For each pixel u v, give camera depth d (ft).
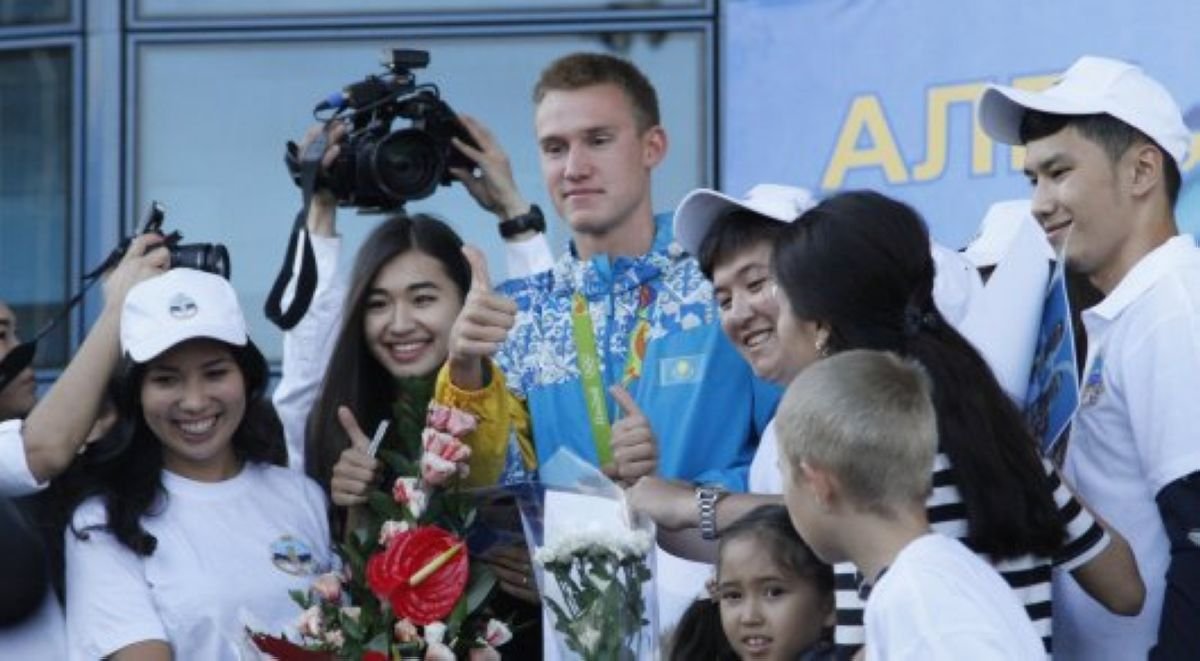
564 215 23.32
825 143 30.66
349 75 33.83
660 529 19.92
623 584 18.74
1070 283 20.79
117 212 34.04
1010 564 17.02
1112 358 19.35
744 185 31.53
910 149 29.84
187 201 34.01
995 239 21.89
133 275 21.95
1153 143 19.60
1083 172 19.56
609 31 33.14
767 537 18.86
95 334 21.49
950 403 16.90
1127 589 18.01
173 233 22.57
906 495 15.80
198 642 20.77
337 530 21.98
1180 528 18.53
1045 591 17.28
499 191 24.52
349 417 21.76
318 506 21.91
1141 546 19.22
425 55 24.14
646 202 23.32
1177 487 18.61
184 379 21.15
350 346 22.72
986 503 16.75
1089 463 19.52
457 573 19.56
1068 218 19.66
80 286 33.91
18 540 20.90
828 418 15.79
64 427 21.17
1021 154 28.81
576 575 18.81
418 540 19.56
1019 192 28.81
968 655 15.10
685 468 22.04
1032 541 16.89
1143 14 27.96
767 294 20.25
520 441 22.71
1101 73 19.75
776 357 20.31
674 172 32.76
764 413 22.07
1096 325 19.54
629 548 18.78
